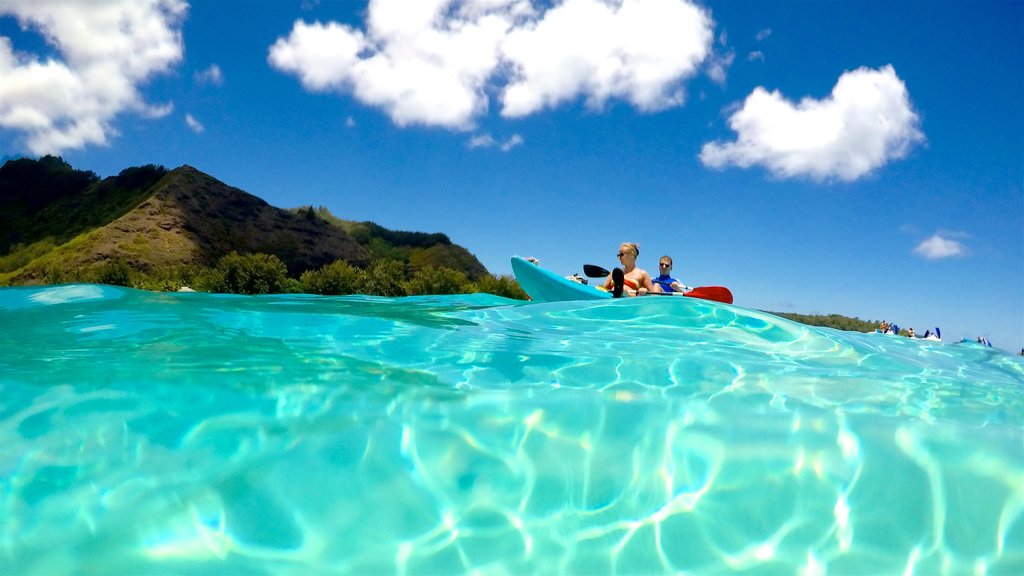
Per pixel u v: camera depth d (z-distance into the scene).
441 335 2.80
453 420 1.59
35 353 2.05
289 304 4.21
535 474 1.39
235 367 1.94
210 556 1.10
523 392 1.83
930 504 1.33
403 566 1.12
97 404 1.56
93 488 1.23
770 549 1.22
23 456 1.31
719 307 3.79
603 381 2.00
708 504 1.33
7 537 1.10
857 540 1.25
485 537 1.21
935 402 1.95
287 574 1.08
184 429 1.46
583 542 1.21
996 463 1.46
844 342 3.24
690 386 1.99
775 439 1.56
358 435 1.48
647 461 1.45
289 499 1.25
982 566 1.20
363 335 2.72
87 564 1.06
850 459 1.48
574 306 3.92
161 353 2.11
